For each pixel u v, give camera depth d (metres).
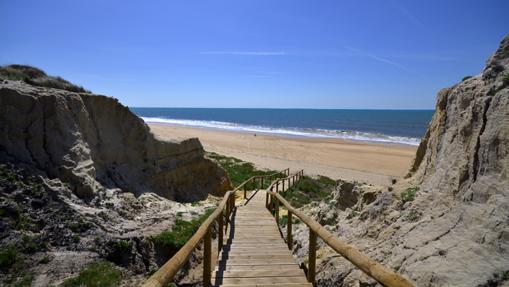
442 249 4.14
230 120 121.81
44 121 10.20
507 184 4.13
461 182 5.01
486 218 4.03
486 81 5.51
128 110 13.71
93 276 6.92
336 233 7.46
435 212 5.13
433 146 6.96
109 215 9.51
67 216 8.39
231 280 5.75
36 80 12.41
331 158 37.28
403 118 141.62
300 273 6.11
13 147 9.32
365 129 85.25
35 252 7.18
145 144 13.94
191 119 126.94
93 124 12.23
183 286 8.16
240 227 10.05
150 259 8.49
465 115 5.66
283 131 73.69
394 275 2.82
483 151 4.69
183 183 15.56
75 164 10.19
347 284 5.15
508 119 4.50
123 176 12.41
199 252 9.54
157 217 10.53
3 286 6.20
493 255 3.64
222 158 30.28
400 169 32.31
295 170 29.58
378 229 6.11
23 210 7.87
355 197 9.46
